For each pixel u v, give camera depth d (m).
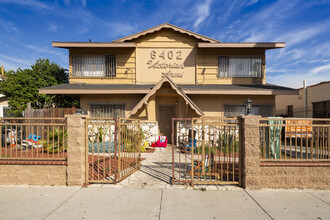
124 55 12.50
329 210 3.60
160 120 11.61
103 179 5.01
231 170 5.70
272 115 11.51
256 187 4.58
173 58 12.58
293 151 8.72
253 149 4.62
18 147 8.59
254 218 3.30
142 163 7.00
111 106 11.65
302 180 4.65
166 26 12.35
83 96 11.55
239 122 4.84
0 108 14.32
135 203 3.85
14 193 4.34
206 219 3.26
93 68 12.50
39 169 4.87
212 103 11.59
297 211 3.55
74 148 4.77
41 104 14.46
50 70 15.21
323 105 11.73
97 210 3.56
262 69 12.29
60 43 11.80
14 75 14.04
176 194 4.29
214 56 12.46
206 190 4.53
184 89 10.48
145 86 11.48
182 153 8.84
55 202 3.89
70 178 4.75
